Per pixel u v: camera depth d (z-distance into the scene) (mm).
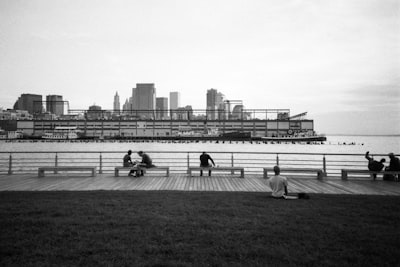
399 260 5488
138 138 186000
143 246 6078
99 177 16797
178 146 143250
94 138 188875
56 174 18297
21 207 9133
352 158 71250
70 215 8305
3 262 5309
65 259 5492
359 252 5840
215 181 15492
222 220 7867
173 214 8461
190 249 5953
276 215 8367
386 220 7895
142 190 12664
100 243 6191
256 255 5715
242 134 185375
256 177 17000
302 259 5480
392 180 15836
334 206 9500
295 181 15711
